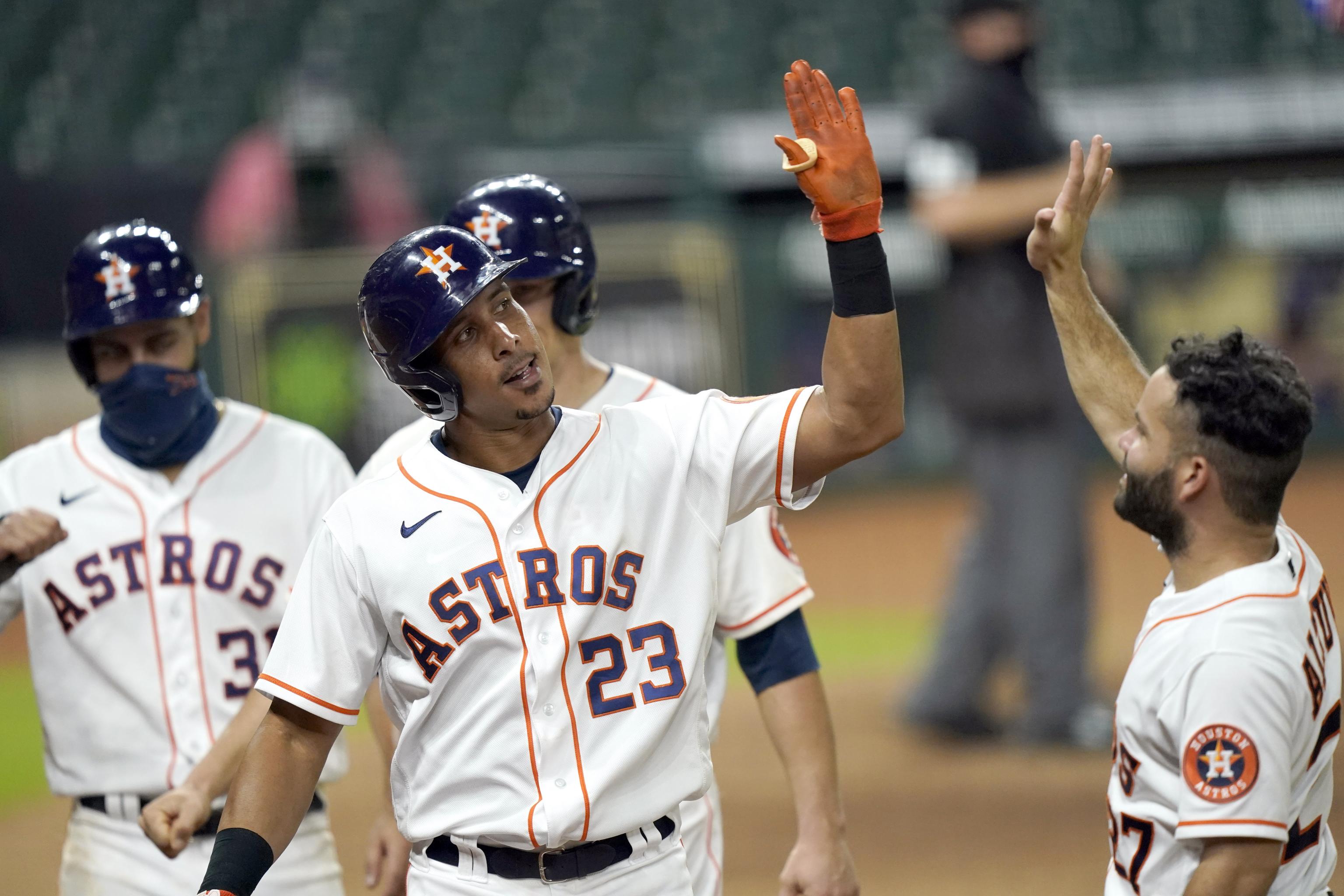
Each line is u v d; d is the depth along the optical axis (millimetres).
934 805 20766
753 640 11219
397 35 63844
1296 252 46281
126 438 11867
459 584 8891
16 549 10453
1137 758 8820
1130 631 31344
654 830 9250
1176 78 53531
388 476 9352
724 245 43188
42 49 61562
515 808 8859
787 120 46531
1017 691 27625
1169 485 8898
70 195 40406
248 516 12008
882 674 29500
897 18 63969
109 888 11500
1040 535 23156
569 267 11086
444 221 11430
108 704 11688
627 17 65188
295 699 9023
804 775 10961
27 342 40688
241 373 38094
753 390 43625
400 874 11625
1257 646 8320
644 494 9188
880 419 8961
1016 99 22953
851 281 8656
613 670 8969
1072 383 10648
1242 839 8109
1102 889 17125
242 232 39062
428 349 8711
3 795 24188
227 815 9055
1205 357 8828
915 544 43000
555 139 43406
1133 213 45969
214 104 59125
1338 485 46094
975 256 22938
